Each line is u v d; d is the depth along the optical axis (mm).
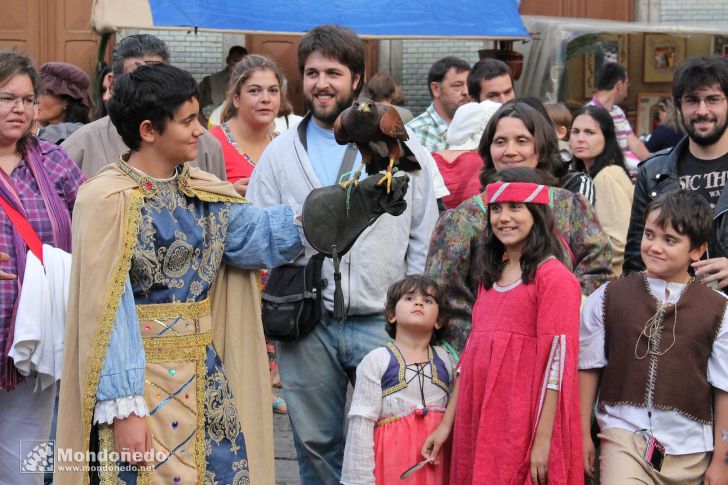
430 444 5133
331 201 4492
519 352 4766
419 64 13562
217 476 4414
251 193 5660
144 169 4363
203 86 11797
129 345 4156
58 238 5387
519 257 4895
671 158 5938
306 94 5574
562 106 8102
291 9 11234
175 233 4316
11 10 13156
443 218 5375
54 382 5188
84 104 7535
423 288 5234
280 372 5535
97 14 10906
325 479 5555
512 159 5461
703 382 4871
